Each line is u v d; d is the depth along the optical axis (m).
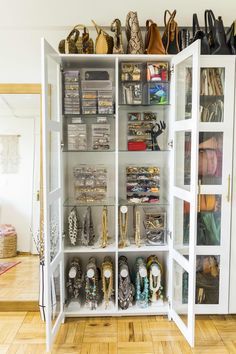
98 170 2.90
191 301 2.29
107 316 2.77
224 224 2.63
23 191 3.00
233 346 2.36
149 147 2.86
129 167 2.89
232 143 2.59
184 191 2.44
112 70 2.86
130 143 2.84
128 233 2.97
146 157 3.00
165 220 2.87
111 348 2.33
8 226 3.02
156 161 3.00
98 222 2.99
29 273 2.98
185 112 2.52
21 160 2.98
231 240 2.65
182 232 2.59
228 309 2.70
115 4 2.84
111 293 2.77
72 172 2.95
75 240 2.78
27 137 2.95
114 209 2.94
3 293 2.93
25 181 2.99
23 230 3.01
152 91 2.75
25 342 2.40
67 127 2.78
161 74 2.72
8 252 3.01
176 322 2.58
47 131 2.21
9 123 2.94
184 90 2.52
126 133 2.92
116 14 2.85
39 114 2.92
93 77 2.71
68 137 2.79
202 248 2.64
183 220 2.57
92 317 2.75
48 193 2.25
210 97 2.64
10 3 2.82
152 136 2.86
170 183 2.75
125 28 2.83
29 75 2.90
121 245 2.79
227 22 2.88
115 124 2.74
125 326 2.62
